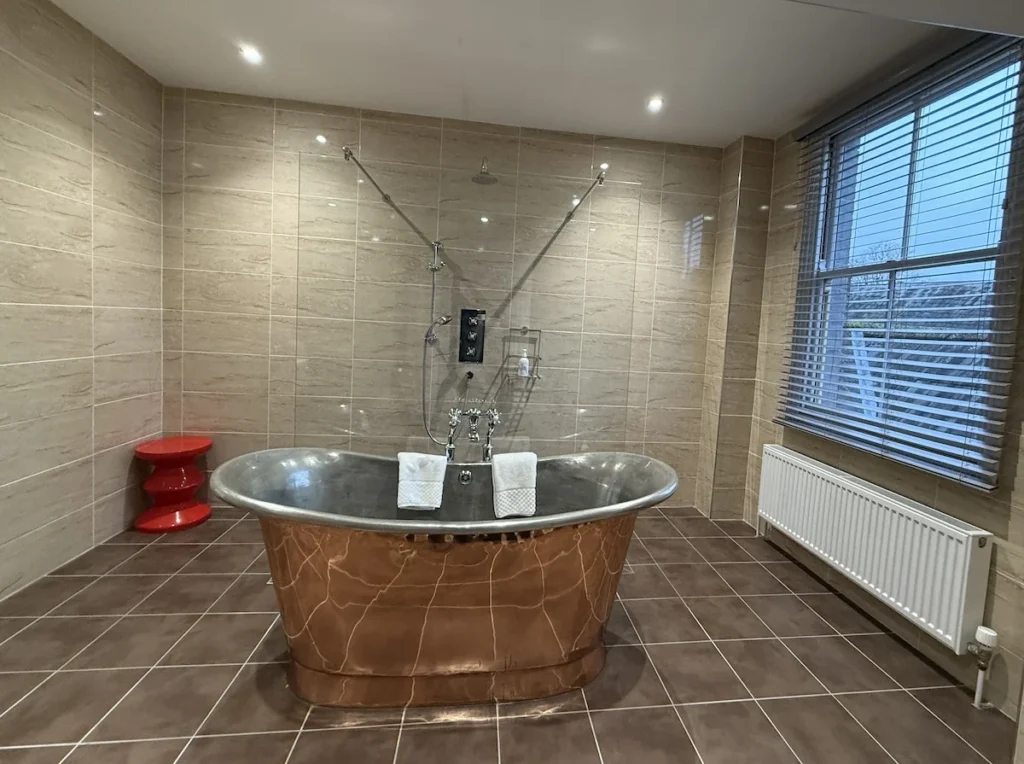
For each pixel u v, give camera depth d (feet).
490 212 10.19
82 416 8.14
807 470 8.43
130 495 9.34
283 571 5.48
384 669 5.48
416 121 10.07
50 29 7.12
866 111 7.93
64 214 7.60
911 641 6.85
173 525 9.30
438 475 7.82
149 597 7.22
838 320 8.50
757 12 6.40
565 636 5.75
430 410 10.39
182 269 9.89
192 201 9.79
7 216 6.71
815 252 9.07
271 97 9.74
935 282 6.69
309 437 10.34
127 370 9.09
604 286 10.72
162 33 7.71
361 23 7.11
